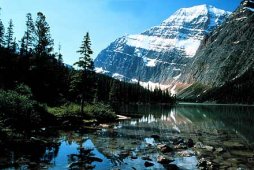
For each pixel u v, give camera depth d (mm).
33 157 23281
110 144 31344
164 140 35688
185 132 44562
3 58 63875
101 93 137125
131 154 26391
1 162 21188
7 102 35656
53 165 21203
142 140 34938
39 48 69750
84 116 55844
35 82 62938
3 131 28203
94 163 22422
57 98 64625
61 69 82188
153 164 22609
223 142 34781
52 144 29453
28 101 40094
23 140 28406
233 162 23844
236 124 58250
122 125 52844
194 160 24469
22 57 68000
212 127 52406
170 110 121000
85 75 58719
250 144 33250
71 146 29141
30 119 36875
